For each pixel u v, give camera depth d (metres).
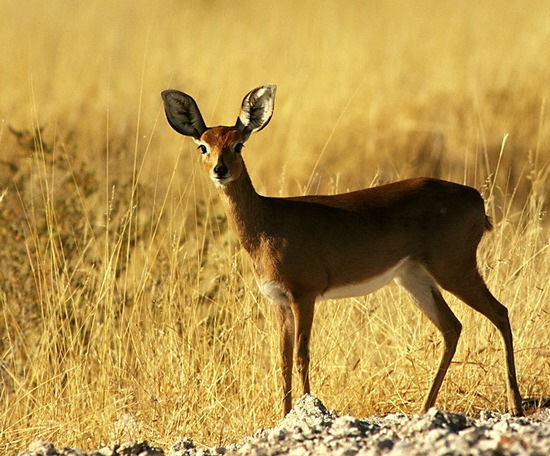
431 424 11.29
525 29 38.53
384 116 30.39
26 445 14.45
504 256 17.75
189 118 15.68
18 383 15.97
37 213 19.25
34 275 17.22
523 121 29.83
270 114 15.57
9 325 17.94
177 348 15.77
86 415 14.93
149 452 11.99
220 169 14.70
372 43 37.44
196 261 18.36
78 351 16.69
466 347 15.91
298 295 15.08
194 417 14.47
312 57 35.44
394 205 15.39
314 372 15.75
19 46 37.59
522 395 15.56
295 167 27.39
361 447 10.70
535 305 16.17
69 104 30.98
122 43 39.75
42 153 19.27
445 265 15.33
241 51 35.47
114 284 17.41
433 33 38.84
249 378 15.62
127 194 19.61
